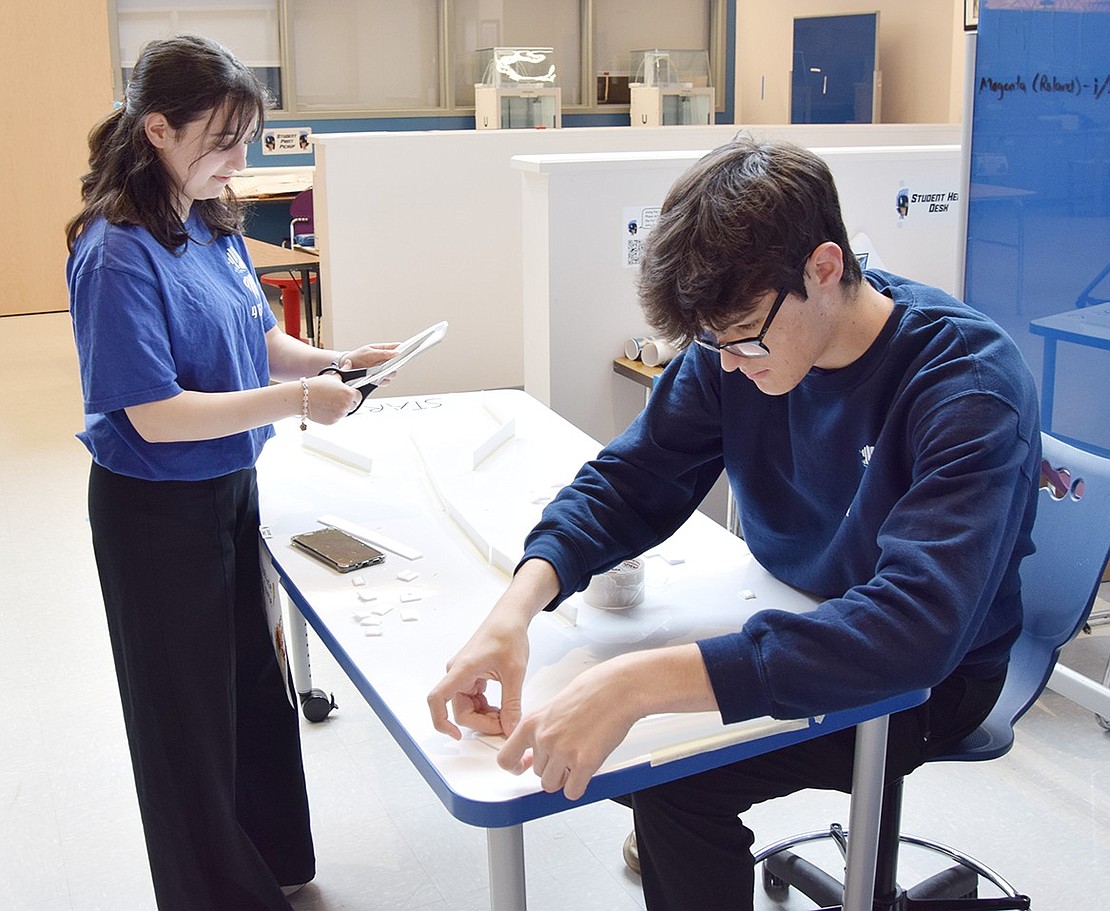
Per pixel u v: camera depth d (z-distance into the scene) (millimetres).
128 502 1673
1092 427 2455
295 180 7637
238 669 1939
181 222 1696
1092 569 1689
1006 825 2316
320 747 2658
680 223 1228
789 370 1296
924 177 3658
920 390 1325
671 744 1214
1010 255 2566
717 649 1171
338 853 2279
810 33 8977
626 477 1591
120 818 2402
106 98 7359
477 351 4750
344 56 9047
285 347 2100
